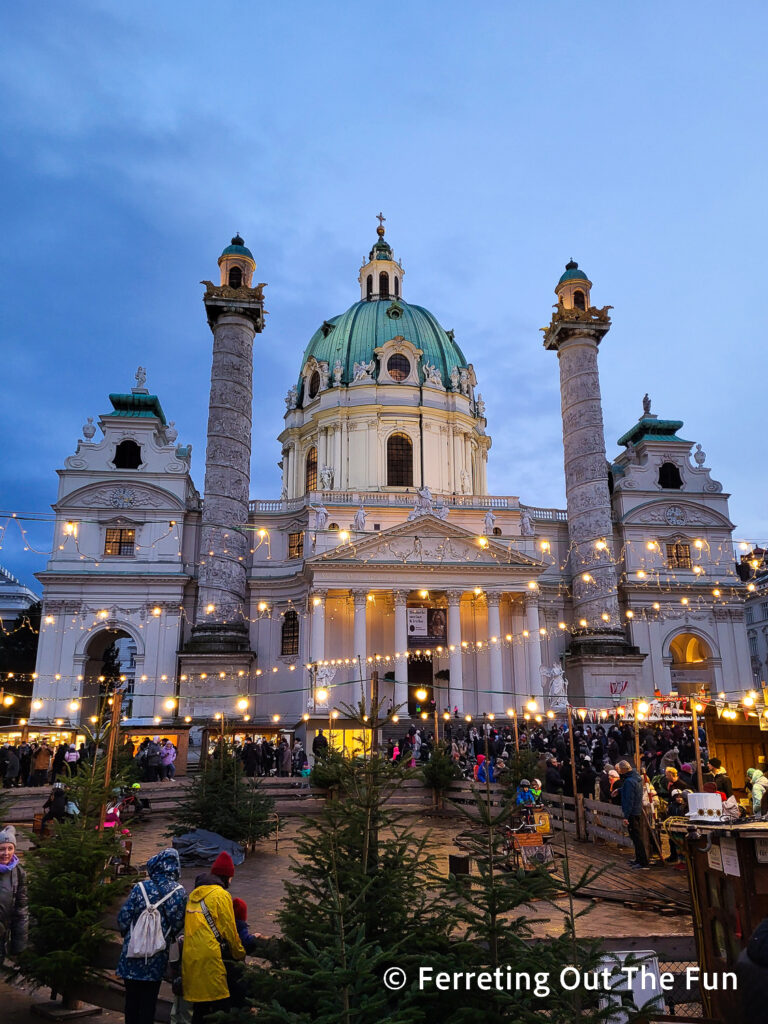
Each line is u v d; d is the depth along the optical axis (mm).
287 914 7906
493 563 53594
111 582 55844
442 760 26516
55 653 54469
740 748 20984
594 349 59094
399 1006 6574
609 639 54406
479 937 7492
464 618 56938
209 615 52281
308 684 49938
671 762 23875
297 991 6973
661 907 13125
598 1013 6449
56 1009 9773
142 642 55094
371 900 7965
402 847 8609
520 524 61125
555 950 6883
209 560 53031
